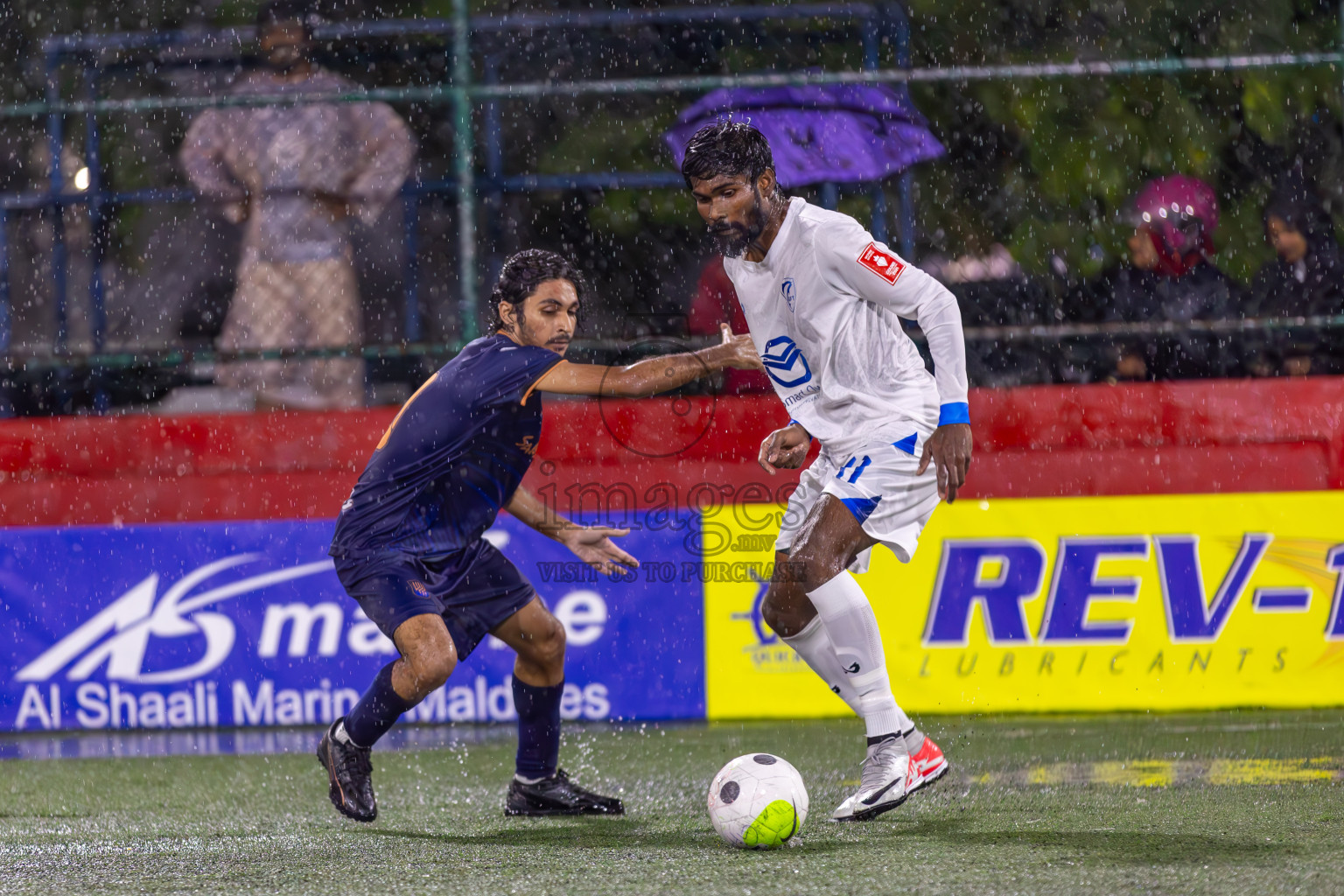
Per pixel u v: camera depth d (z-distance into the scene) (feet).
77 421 73.10
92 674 68.54
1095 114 99.96
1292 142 96.73
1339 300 80.12
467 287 75.31
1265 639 65.10
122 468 72.95
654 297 97.50
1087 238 97.96
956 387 40.65
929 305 40.96
